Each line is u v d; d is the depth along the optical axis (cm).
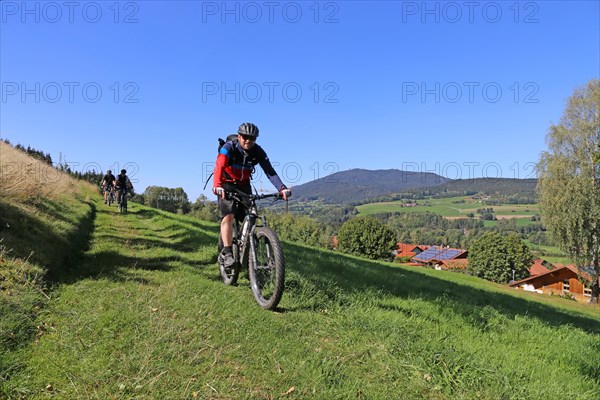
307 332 427
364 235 6994
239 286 573
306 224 8588
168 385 291
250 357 347
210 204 5522
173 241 1041
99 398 271
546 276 6275
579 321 1205
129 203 2855
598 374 484
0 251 556
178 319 419
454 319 615
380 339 421
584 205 3438
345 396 302
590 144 3491
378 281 889
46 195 1264
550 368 458
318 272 786
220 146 530
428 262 10000
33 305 432
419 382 337
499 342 552
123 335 371
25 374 297
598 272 3559
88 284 545
